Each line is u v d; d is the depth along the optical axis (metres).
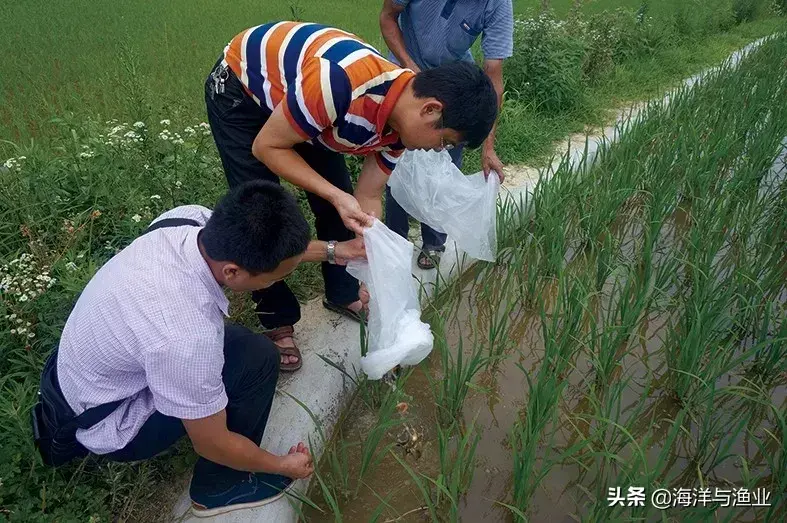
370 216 2.06
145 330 1.48
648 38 7.82
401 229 3.21
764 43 8.86
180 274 1.52
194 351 1.47
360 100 1.78
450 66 1.74
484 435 2.42
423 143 1.84
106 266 1.65
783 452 2.03
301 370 2.47
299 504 2.04
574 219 3.58
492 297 3.21
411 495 2.16
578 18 6.84
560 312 3.06
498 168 2.87
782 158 4.88
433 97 1.71
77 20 6.94
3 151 4.04
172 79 5.32
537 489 2.19
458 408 2.41
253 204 1.47
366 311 2.74
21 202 2.97
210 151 3.63
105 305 1.54
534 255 3.28
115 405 1.66
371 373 2.18
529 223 3.55
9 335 2.30
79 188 3.15
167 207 3.15
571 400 2.59
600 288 3.13
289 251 1.49
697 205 3.67
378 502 2.13
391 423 2.03
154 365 1.48
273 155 1.92
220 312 1.60
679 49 8.23
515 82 5.44
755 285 2.78
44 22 6.76
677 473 2.27
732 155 4.67
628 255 3.58
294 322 2.46
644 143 4.38
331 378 2.45
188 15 7.48
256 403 1.88
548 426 2.47
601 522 1.90
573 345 2.64
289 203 1.52
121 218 3.04
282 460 1.89
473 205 2.80
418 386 2.62
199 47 6.28
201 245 1.54
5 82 5.03
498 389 2.65
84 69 5.43
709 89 5.90
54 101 4.86
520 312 3.11
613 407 2.54
